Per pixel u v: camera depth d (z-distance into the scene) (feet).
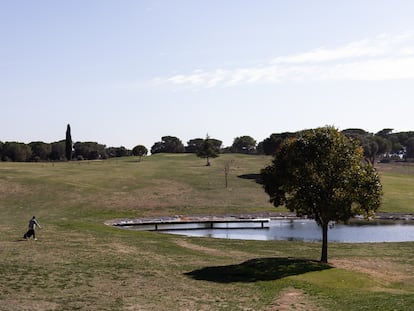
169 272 109.81
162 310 75.41
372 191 120.47
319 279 106.11
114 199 285.23
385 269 125.29
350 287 102.01
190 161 529.45
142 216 252.62
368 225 238.68
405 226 234.58
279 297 88.89
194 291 90.99
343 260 135.64
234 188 340.18
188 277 105.40
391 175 446.19
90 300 78.64
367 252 151.23
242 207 282.97
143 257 128.57
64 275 97.09
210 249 152.56
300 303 84.43
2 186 291.17
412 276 118.21
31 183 305.12
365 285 105.29
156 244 155.43
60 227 177.17
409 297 88.53
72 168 414.41
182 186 340.59
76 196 284.20
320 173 120.88
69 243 142.41
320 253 149.38
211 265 122.11
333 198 118.93
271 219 256.52
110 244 147.02
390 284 109.81
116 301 79.15
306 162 120.88
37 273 96.78
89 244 143.64
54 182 314.14
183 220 242.17
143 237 170.50
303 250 154.81
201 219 246.06
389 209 281.54
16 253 119.24
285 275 107.96
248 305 81.87
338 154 120.78
